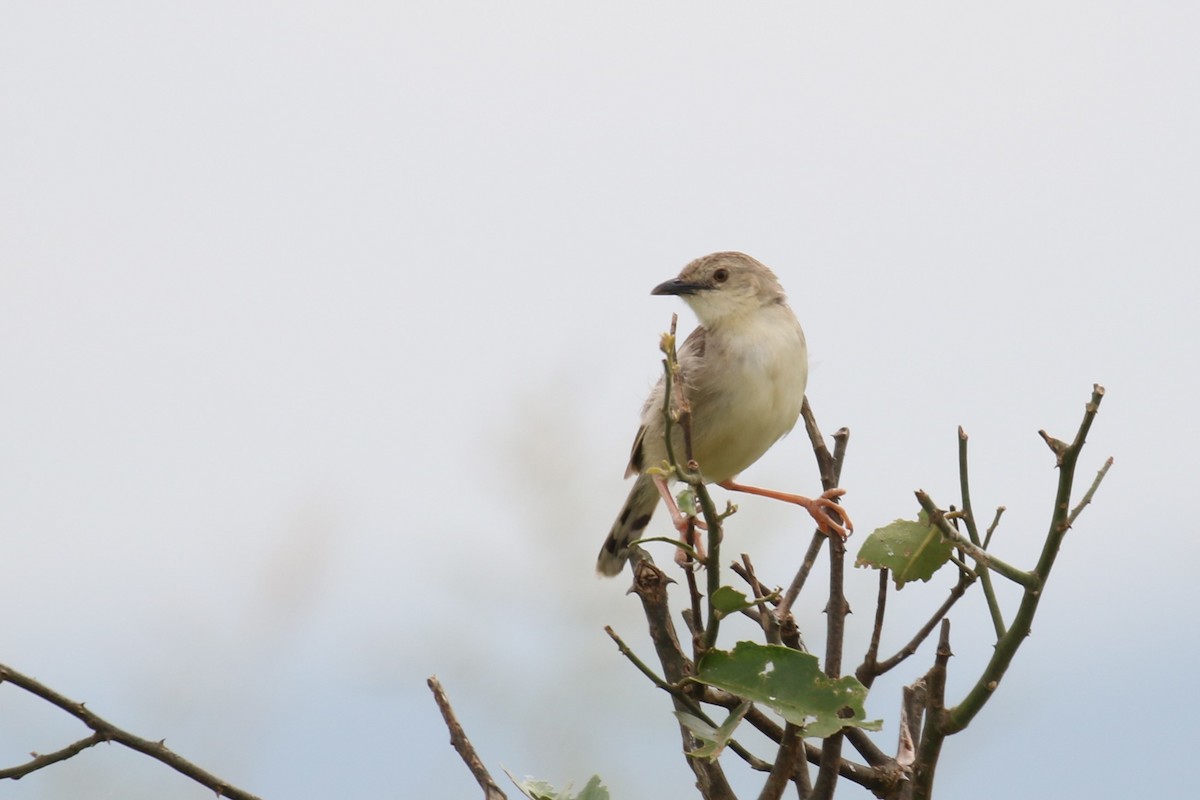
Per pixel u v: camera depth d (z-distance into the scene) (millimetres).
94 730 5273
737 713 4898
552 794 5242
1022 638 4676
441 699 5434
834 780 5051
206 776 5344
